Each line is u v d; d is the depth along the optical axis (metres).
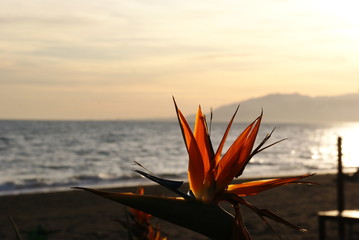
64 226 14.01
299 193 20.17
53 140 70.50
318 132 150.38
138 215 1.93
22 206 18.12
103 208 17.34
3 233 13.13
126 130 117.69
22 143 63.47
